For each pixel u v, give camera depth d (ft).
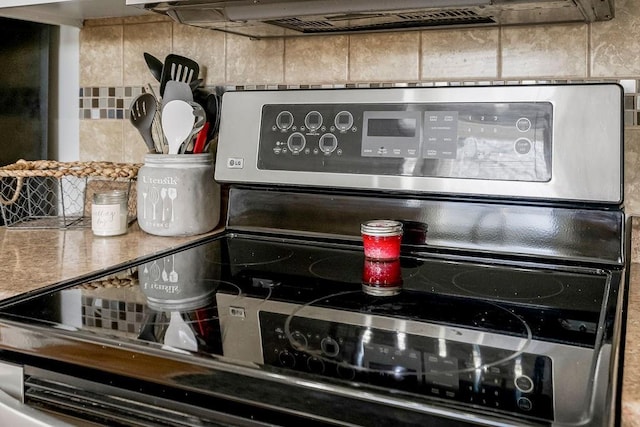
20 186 4.01
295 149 3.44
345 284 2.74
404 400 1.51
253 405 1.69
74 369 2.00
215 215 3.83
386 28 3.60
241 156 3.59
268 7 3.16
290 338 1.98
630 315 2.23
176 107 3.67
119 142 4.57
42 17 4.22
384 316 2.27
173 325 2.10
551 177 2.88
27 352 2.07
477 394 1.56
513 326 2.17
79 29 4.59
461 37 3.58
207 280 2.77
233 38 4.17
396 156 3.18
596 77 3.31
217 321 2.16
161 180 3.61
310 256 3.26
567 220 2.96
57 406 1.99
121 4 3.87
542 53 3.41
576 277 2.84
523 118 2.92
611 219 2.88
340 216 3.47
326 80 3.94
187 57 4.32
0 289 2.51
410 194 3.23
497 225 3.10
